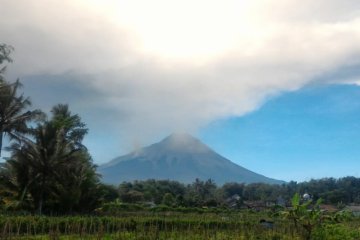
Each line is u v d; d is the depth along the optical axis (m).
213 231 32.62
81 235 27.64
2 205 47.69
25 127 46.78
